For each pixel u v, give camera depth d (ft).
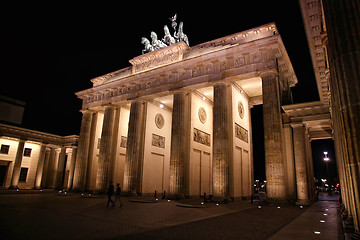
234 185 126.21
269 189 105.19
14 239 38.04
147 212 73.97
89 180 179.93
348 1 37.06
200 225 53.52
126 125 184.75
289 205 101.04
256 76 123.95
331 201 132.87
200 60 136.26
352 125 34.17
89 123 188.85
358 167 33.42
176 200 121.29
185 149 139.95
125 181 147.74
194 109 150.20
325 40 55.47
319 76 90.12
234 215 70.33
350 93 34.63
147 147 159.02
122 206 88.58
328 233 44.32
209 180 155.94
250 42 121.29
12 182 189.57
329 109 102.27
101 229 47.42
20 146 197.06
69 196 131.95
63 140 224.12
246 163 146.72
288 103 131.95
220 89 129.29
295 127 112.68
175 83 145.48
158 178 165.89
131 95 164.25
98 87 181.88
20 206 79.97
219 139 122.52
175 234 44.09
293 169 110.01
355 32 35.60
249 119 160.04
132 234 43.55
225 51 128.36
